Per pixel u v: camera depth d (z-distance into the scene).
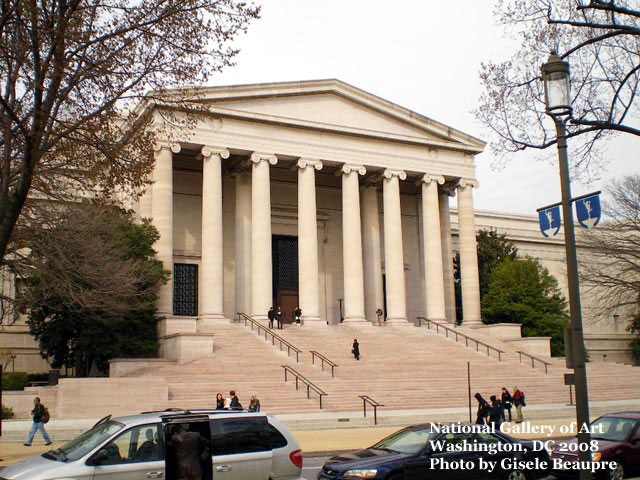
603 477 17.58
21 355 52.53
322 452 24.55
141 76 21.95
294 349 45.19
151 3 21.59
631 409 39.53
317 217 64.25
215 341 46.28
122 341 43.56
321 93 57.12
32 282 39.62
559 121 13.90
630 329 82.94
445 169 62.47
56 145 23.27
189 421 13.75
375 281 61.75
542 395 43.78
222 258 53.91
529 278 69.06
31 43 20.03
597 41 18.98
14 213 18.80
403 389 41.34
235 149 53.06
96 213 37.72
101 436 13.42
